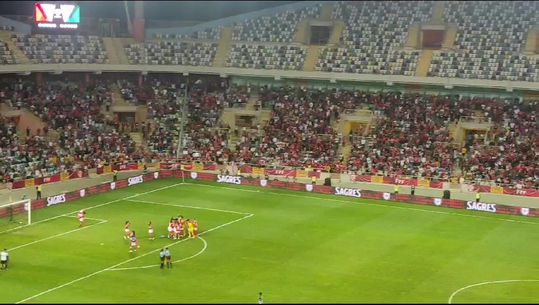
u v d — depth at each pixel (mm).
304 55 106188
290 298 50406
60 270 56375
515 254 62281
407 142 94125
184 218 72312
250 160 95500
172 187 87938
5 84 99375
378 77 100812
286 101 104500
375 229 69750
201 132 101500
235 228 69438
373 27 107562
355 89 105000
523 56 97438
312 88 106812
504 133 92750
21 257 59562
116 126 101062
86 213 74438
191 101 107062
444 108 98312
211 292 51562
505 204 80875
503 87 95125
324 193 85688
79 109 100938
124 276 55000
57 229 68188
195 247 62906
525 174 85938
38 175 87312
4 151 88688
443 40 103188
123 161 95000
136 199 81312
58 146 93750
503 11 104500
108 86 107938
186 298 50219
